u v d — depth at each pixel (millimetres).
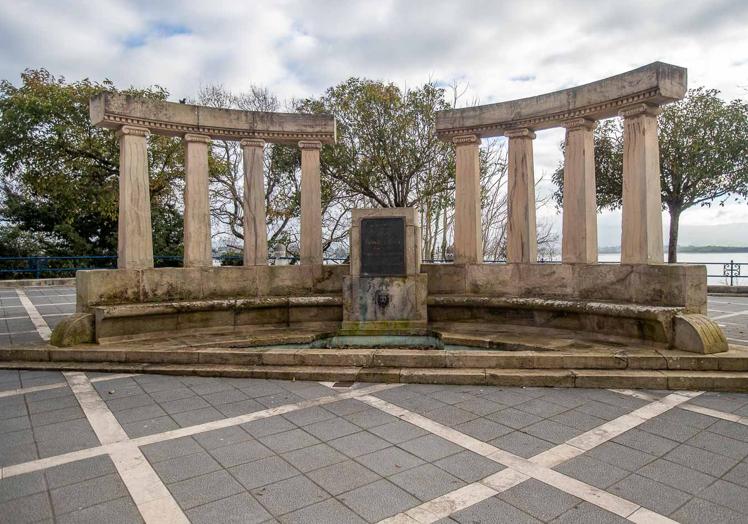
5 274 22703
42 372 6672
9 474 3719
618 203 20500
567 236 8578
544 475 3672
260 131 9523
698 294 7004
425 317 8812
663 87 7160
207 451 4121
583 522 3047
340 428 4625
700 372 5980
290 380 6254
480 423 4738
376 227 8898
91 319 7723
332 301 9359
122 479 3635
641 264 7473
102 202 17906
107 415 5000
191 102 21375
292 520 3088
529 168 9094
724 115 17641
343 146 18438
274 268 9609
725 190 18500
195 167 9062
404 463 3885
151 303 8273
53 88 16609
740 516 3111
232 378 6355
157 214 23703
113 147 17312
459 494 3398
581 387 5891
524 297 8922
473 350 7156
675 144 18078
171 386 6008
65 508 3234
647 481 3568
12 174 17641
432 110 18453
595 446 4191
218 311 8922
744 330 9312
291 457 4004
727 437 4371
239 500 3334
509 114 9078
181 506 3258
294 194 20844
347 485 3535
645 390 5758
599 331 7816
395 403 5340
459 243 9594
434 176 19078
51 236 24172
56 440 4359
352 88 18641
